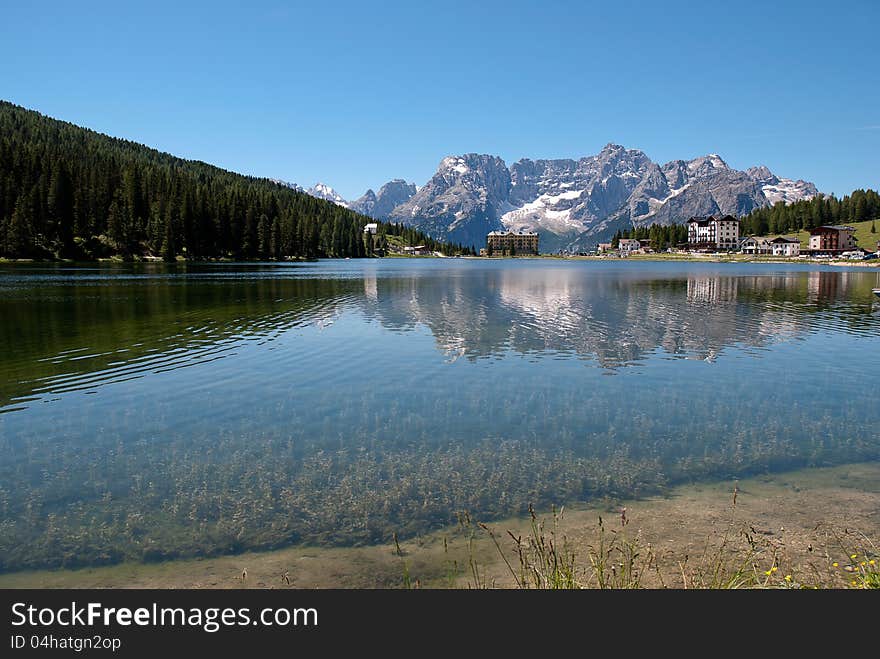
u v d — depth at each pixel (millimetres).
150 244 168000
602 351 30641
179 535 11195
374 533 11242
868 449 15961
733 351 30641
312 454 15547
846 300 61750
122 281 82312
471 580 9383
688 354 29734
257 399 21016
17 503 12570
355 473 14242
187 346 31188
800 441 16609
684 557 10000
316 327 38688
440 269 156375
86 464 14797
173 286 74188
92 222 157375
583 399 21156
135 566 10141
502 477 13969
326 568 9953
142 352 29359
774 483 13609
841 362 27750
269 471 14359
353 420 18531
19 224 140000
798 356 29312
